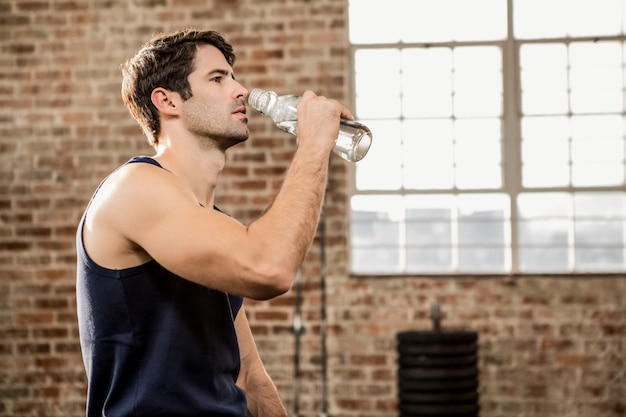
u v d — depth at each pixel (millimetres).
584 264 6902
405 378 6164
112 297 2109
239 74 6859
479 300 6723
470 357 6191
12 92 6926
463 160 6953
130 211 2045
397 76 6984
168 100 2229
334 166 6805
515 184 6906
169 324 2113
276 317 6766
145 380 2117
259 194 6828
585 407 6664
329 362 6766
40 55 6926
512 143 6910
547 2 6949
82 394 6859
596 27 6926
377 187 6984
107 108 6895
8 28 6930
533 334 6688
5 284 6887
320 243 6793
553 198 6918
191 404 2129
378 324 6754
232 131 2229
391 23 7008
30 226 6902
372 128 6996
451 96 6965
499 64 6953
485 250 6930
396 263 6965
